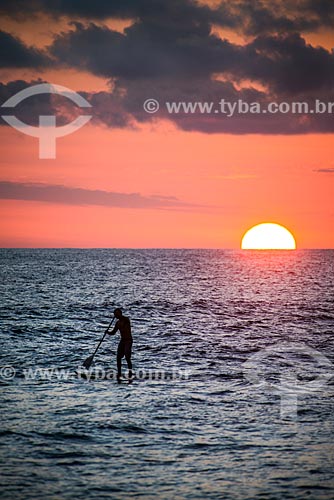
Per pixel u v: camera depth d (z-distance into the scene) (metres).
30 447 12.04
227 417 14.35
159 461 11.44
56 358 21.14
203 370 19.62
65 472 10.85
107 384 17.44
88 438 12.62
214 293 52.19
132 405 15.19
